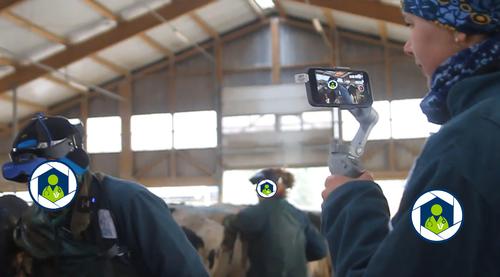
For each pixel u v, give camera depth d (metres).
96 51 13.28
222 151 15.19
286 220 3.81
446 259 0.80
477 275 0.79
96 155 15.58
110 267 1.67
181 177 15.29
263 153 15.03
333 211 1.03
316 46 15.16
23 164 1.72
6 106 14.69
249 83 15.34
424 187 0.83
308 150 14.82
